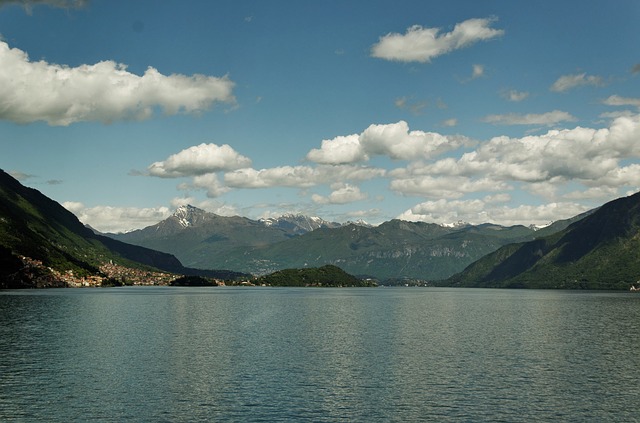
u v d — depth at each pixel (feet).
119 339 460.96
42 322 594.65
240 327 564.30
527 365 352.28
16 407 253.44
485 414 246.88
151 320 633.20
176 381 301.22
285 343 443.73
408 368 340.18
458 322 642.22
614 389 289.74
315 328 559.79
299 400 265.95
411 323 625.82
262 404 259.19
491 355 388.98
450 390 286.05
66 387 287.28
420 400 267.59
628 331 543.80
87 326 558.56
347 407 255.29
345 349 412.77
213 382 299.38
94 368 333.83
